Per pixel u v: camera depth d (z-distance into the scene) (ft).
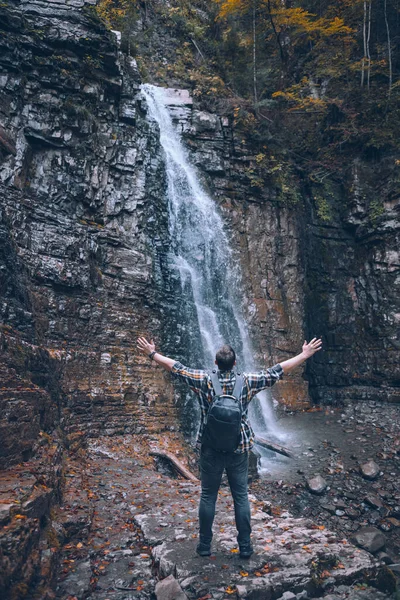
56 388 25.40
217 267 45.57
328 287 51.01
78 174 33.94
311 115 56.85
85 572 12.98
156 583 12.50
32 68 32.86
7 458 15.42
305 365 49.32
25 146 31.35
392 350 46.34
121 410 30.73
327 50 59.52
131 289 34.63
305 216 52.42
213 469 12.57
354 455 34.55
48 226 30.60
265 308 47.88
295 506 28.09
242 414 12.21
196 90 51.83
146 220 37.70
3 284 23.47
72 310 30.30
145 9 58.13
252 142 51.72
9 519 11.26
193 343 38.55
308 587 12.16
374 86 55.67
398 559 23.57
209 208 47.19
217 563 12.81
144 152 39.04
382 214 49.19
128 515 17.52
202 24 61.72
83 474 22.02
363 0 56.49
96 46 35.91
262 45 61.36
